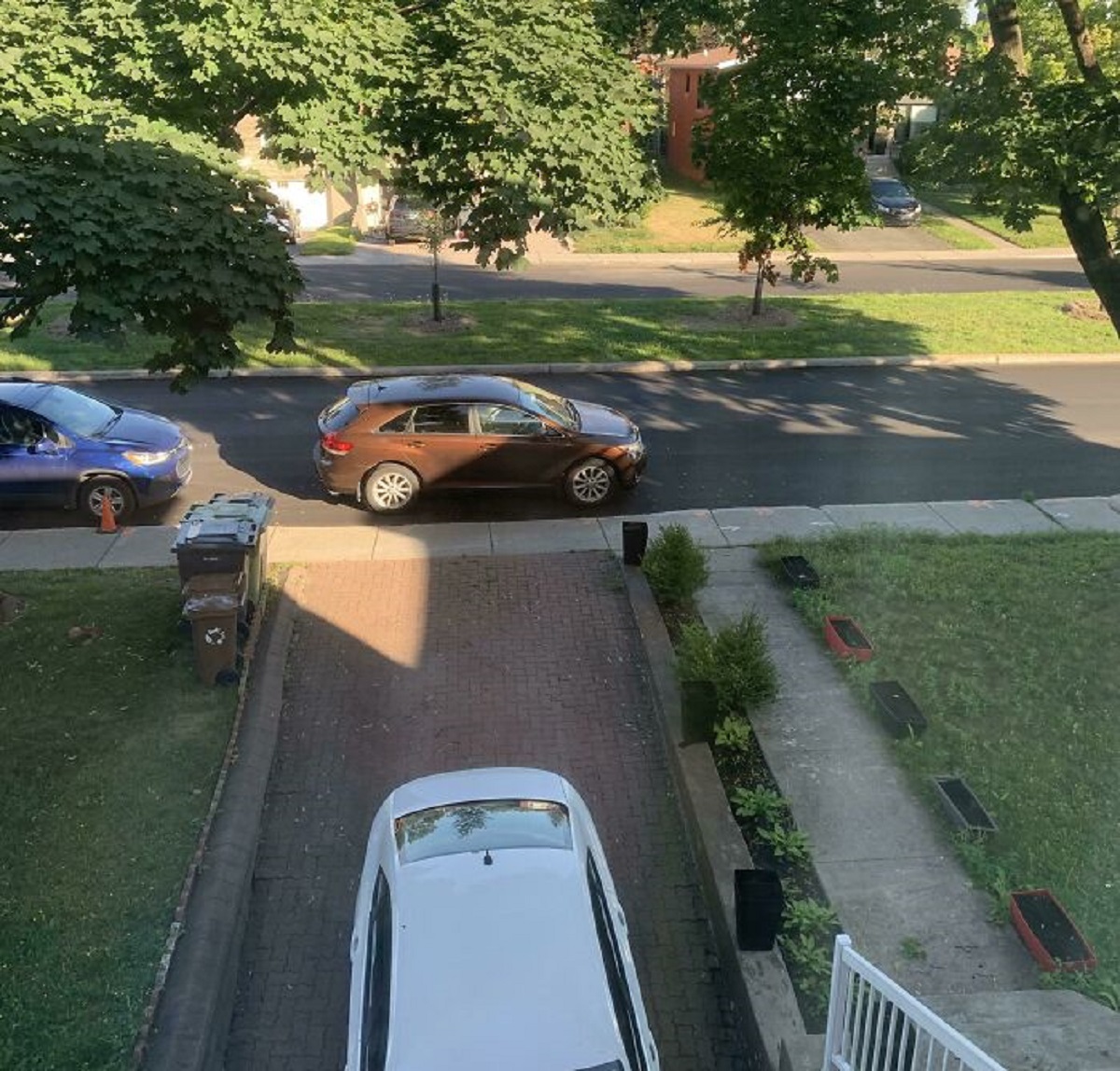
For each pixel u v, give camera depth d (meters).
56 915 6.86
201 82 9.03
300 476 15.01
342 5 9.41
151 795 8.08
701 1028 6.48
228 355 9.30
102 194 8.11
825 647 10.35
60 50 8.95
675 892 7.55
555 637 10.74
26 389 13.72
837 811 7.98
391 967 5.41
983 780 8.19
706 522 13.51
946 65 14.34
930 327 23.02
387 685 9.91
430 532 13.18
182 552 9.65
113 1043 5.94
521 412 13.65
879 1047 4.89
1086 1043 5.64
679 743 8.78
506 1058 4.93
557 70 9.83
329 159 9.45
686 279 29.22
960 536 12.80
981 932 6.79
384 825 6.79
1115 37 19.70
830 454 15.95
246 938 7.10
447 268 30.42
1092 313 23.97
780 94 19.80
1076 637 10.29
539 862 6.11
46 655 9.99
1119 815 7.76
